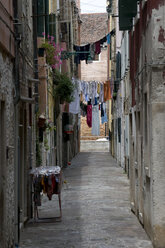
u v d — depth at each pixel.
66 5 40.59
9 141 12.84
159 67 13.70
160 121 13.70
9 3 12.90
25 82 16.81
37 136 22.08
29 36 18.47
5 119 12.04
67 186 26.91
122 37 36.03
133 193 19.53
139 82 17.17
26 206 17.44
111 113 60.94
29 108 18.28
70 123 46.81
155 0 13.68
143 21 15.83
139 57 17.25
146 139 15.68
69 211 19.48
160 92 13.73
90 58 35.31
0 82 11.34
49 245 13.99
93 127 60.53
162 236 13.53
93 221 17.41
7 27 12.18
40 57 25.14
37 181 17.42
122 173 36.31
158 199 13.62
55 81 32.75
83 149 76.19
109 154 63.91
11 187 13.12
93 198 23.03
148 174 14.52
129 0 16.66
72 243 14.18
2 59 11.69
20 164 16.31
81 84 39.94
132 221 17.42
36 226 16.67
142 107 16.27
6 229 12.10
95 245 13.91
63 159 41.97
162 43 13.70
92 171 38.31
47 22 27.17
